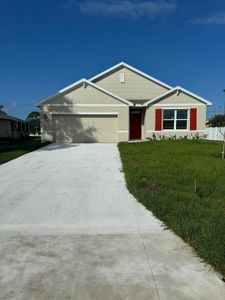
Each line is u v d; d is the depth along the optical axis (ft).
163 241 13.55
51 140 63.31
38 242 13.61
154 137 66.54
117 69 72.13
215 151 44.91
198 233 13.73
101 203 19.60
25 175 28.78
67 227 15.49
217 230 13.91
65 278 10.53
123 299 9.33
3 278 10.57
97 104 63.46
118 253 12.39
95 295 9.54
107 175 28.48
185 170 29.66
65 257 12.09
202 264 11.37
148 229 15.05
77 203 19.69
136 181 24.67
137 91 72.28
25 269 11.17
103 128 64.03
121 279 10.44
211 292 9.65
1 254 12.42
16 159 38.75
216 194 21.22
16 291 9.79
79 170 31.09
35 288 9.95
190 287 9.93
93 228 15.29
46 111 62.90
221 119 103.86
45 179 26.96
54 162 36.27
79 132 63.67
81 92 63.16
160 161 35.37
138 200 20.12
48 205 19.33
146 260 11.75
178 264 11.41
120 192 22.30
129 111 67.82
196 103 66.44
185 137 66.80
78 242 13.55
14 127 111.75
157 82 72.18
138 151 44.80
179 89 65.72
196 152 43.75
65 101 63.00
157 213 17.02
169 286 10.00
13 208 18.79
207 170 29.71
